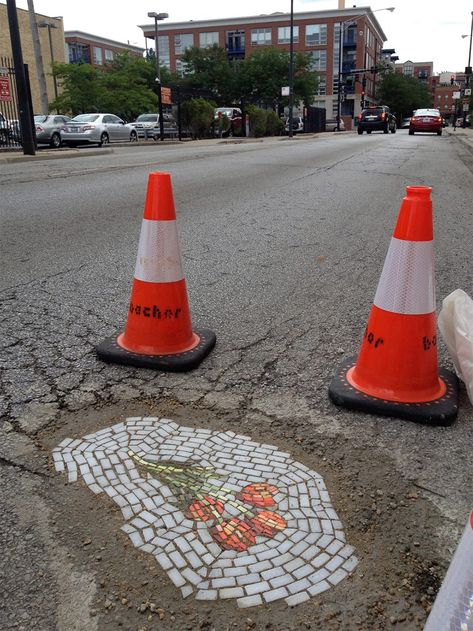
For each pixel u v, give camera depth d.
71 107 37.56
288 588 1.72
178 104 32.09
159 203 3.05
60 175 11.31
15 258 5.13
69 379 2.95
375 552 1.86
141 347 3.13
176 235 3.13
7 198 8.30
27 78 16.53
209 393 2.85
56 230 6.27
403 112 90.38
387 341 2.68
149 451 2.35
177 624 1.59
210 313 3.94
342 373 2.94
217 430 2.52
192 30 81.19
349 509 2.05
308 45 79.06
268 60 54.50
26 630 1.56
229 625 1.60
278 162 14.55
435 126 33.09
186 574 1.75
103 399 2.77
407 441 2.47
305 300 4.24
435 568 1.80
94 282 4.50
